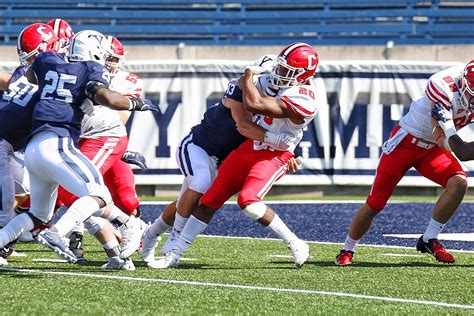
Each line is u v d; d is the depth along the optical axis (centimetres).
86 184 1348
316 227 2356
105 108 1652
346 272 1526
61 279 1369
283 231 1550
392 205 2869
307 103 1483
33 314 1083
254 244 1995
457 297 1263
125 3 4594
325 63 3080
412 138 1639
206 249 1889
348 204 2909
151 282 1356
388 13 4578
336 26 4581
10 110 1593
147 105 1372
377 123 3073
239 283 1366
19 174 1767
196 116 3064
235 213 2678
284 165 1542
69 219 1327
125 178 1781
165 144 3064
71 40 1422
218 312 1112
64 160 1348
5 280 1345
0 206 1630
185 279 1403
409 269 1576
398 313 1123
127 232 1495
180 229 1585
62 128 1373
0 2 4569
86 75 1383
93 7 4591
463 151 1534
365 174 3086
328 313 1116
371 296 1257
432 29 4572
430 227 1677
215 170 1611
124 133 1709
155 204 2864
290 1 4591
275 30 4591
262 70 1489
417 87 3072
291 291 1290
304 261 1576
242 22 4609
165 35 4588
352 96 3073
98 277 1403
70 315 1081
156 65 3053
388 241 2081
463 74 1547
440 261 1666
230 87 1540
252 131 1494
